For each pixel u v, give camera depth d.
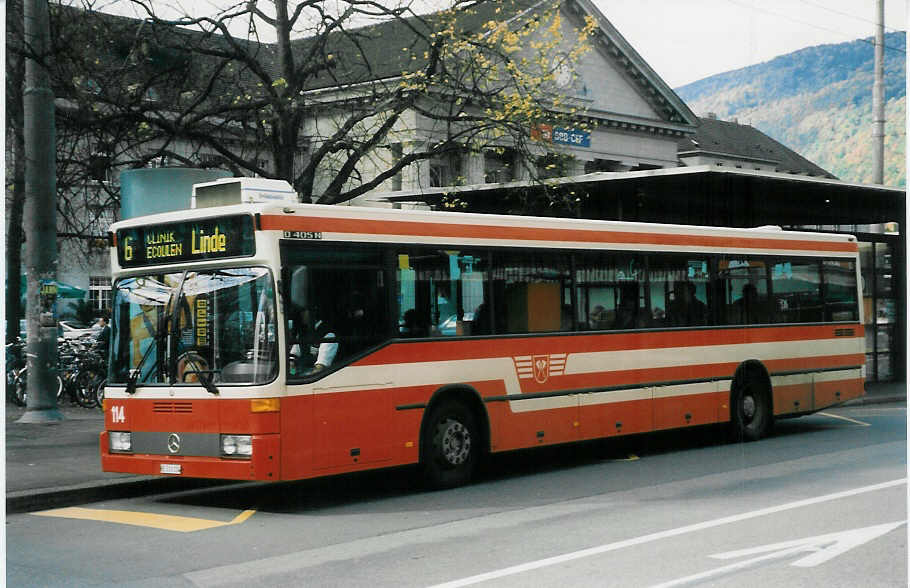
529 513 10.52
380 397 11.79
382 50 23.62
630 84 50.38
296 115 18.97
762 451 15.46
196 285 11.34
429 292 12.44
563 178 20.83
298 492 12.59
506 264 13.38
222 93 20.44
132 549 9.07
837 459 14.18
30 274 17.42
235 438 10.84
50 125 17.33
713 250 16.47
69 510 11.34
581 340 14.24
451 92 20.81
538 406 13.59
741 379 16.77
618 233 14.96
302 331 11.09
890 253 28.59
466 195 23.12
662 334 15.48
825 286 18.56
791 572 7.51
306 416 11.02
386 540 9.24
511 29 21.22
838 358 18.67
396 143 21.55
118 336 11.80
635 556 8.14
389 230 12.09
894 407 23.25
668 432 19.02
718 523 9.51
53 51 17.02
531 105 20.08
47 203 17.44
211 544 9.26
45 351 17.52
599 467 14.23
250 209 11.03
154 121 18.75
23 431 16.41
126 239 11.91
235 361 10.99
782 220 26.06
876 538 8.70
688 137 53.78
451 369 12.57
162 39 18.58
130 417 11.58
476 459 12.95
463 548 8.71
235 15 18.84
